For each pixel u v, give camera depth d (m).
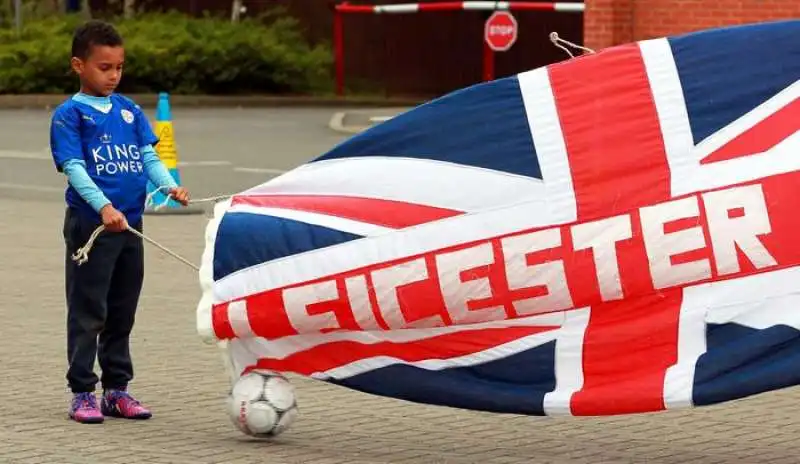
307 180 7.60
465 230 7.27
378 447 7.61
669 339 7.10
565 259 7.17
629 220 7.13
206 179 19.67
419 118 7.41
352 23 38.41
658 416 8.41
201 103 34.16
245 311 7.52
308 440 7.74
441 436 7.88
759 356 7.02
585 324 7.20
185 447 7.53
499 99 7.32
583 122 7.25
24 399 8.62
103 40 7.98
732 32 7.25
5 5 37.97
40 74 33.53
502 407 7.26
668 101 7.20
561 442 7.78
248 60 35.66
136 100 33.84
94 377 8.12
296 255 7.46
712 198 7.09
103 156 8.00
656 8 18.98
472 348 7.32
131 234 8.12
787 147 7.10
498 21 29.38
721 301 7.07
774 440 7.84
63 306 11.65
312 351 7.55
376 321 7.39
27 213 16.98
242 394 7.61
